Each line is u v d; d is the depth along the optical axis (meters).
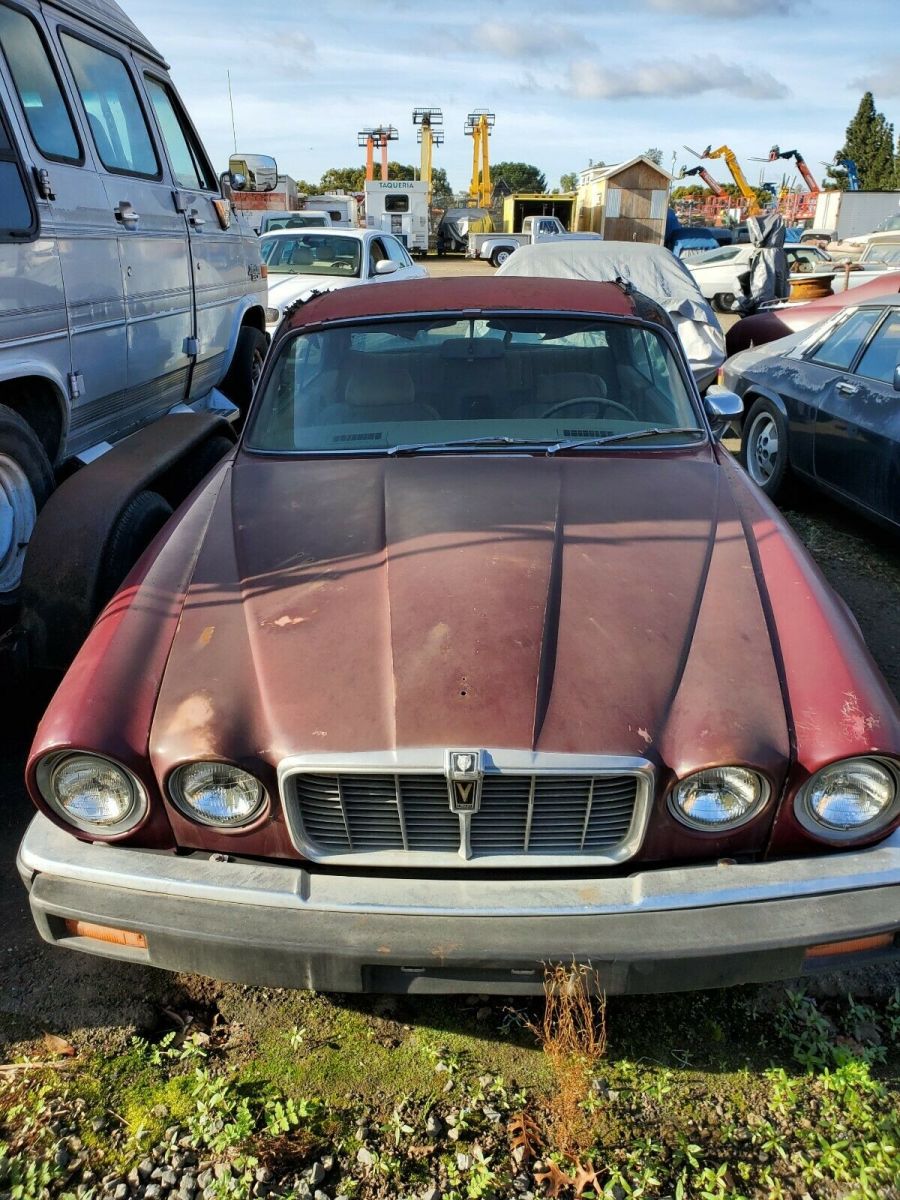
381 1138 2.18
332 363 3.61
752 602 2.47
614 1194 2.03
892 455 5.09
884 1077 2.33
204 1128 2.18
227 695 2.19
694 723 2.11
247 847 2.15
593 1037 2.25
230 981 2.09
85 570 3.12
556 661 2.23
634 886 2.05
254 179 6.55
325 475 3.19
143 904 2.07
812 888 2.05
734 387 7.04
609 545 2.69
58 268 3.80
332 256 11.20
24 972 2.64
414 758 2.02
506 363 3.58
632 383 3.58
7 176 3.46
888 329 5.58
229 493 3.15
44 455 3.80
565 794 2.06
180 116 5.54
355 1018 2.51
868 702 2.13
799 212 43.47
